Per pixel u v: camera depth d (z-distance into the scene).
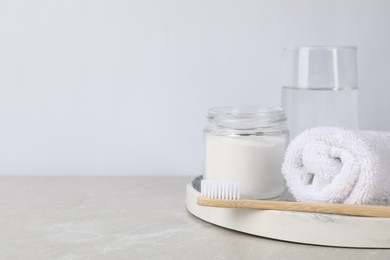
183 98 1.47
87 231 1.00
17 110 1.47
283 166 1.06
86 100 1.47
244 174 1.08
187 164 1.49
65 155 1.48
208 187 1.00
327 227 0.92
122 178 1.46
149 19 1.44
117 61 1.46
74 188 1.34
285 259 0.86
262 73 1.46
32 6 1.44
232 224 1.00
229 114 1.09
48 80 1.46
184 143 1.48
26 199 1.24
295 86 1.28
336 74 1.25
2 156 1.48
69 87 1.46
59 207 1.17
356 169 0.95
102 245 0.93
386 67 1.46
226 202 0.97
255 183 1.08
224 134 1.09
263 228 0.96
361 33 1.45
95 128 1.48
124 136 1.48
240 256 0.88
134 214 1.12
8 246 0.92
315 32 1.45
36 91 1.46
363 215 0.92
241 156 1.08
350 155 0.96
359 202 0.96
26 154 1.48
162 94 1.46
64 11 1.44
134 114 1.47
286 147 1.13
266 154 1.09
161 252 0.89
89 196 1.27
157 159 1.49
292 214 0.94
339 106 1.24
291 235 0.94
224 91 1.46
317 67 1.25
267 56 1.45
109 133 1.48
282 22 1.45
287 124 1.28
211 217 1.03
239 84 1.46
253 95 1.46
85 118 1.47
